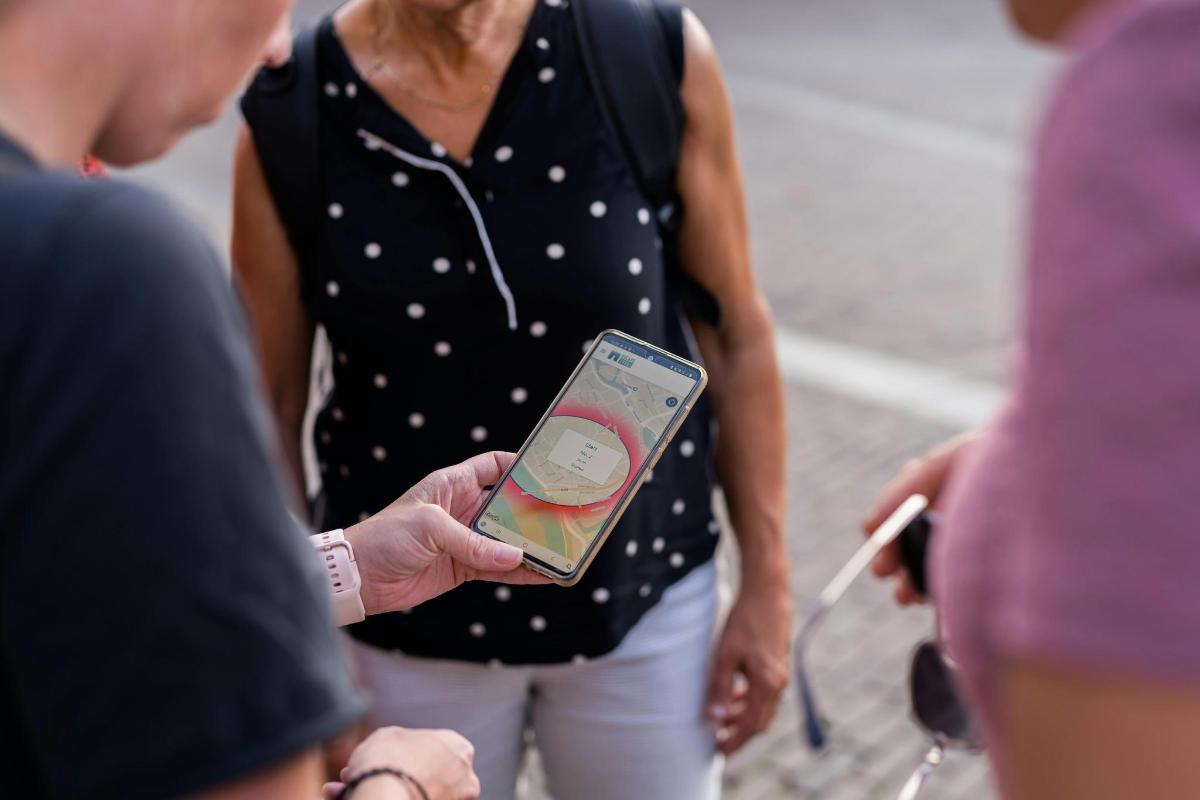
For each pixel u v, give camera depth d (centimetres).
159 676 64
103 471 64
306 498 199
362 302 176
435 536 140
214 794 66
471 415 179
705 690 200
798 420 496
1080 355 54
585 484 147
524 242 174
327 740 72
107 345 65
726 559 354
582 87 176
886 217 720
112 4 76
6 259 66
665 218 186
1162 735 52
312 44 178
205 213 675
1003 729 63
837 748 326
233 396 68
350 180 177
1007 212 731
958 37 1095
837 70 999
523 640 183
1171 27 54
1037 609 55
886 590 390
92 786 64
